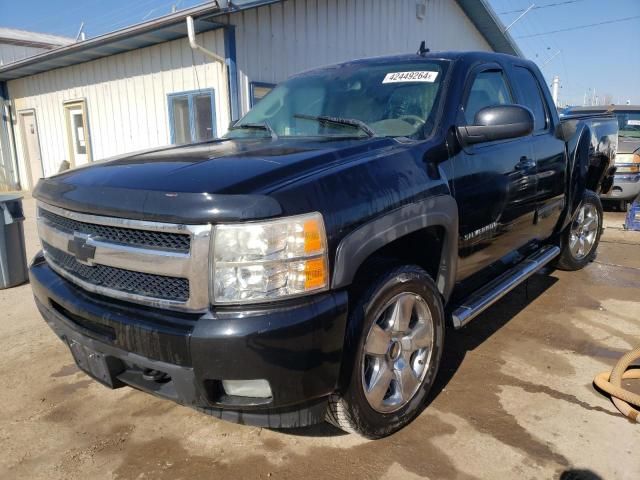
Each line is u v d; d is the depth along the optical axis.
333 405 2.33
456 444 2.57
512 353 3.57
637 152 8.60
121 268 2.15
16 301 4.80
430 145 2.76
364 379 2.36
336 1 10.20
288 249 1.95
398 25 12.03
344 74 3.57
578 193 4.62
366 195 2.24
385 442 2.60
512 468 2.39
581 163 4.60
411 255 2.82
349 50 10.71
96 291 2.27
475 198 2.99
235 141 3.19
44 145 13.58
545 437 2.61
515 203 3.48
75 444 2.64
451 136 2.90
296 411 2.13
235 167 2.22
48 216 2.67
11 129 14.73
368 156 2.46
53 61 11.27
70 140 12.58
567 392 3.05
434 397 3.01
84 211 2.24
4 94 14.52
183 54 9.15
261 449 2.58
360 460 2.47
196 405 2.08
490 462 2.43
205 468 2.44
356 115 3.20
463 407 2.90
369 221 2.20
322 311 2.00
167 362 2.00
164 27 8.24
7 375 3.38
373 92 3.29
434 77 3.17
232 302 1.93
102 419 2.86
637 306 4.46
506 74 3.71
